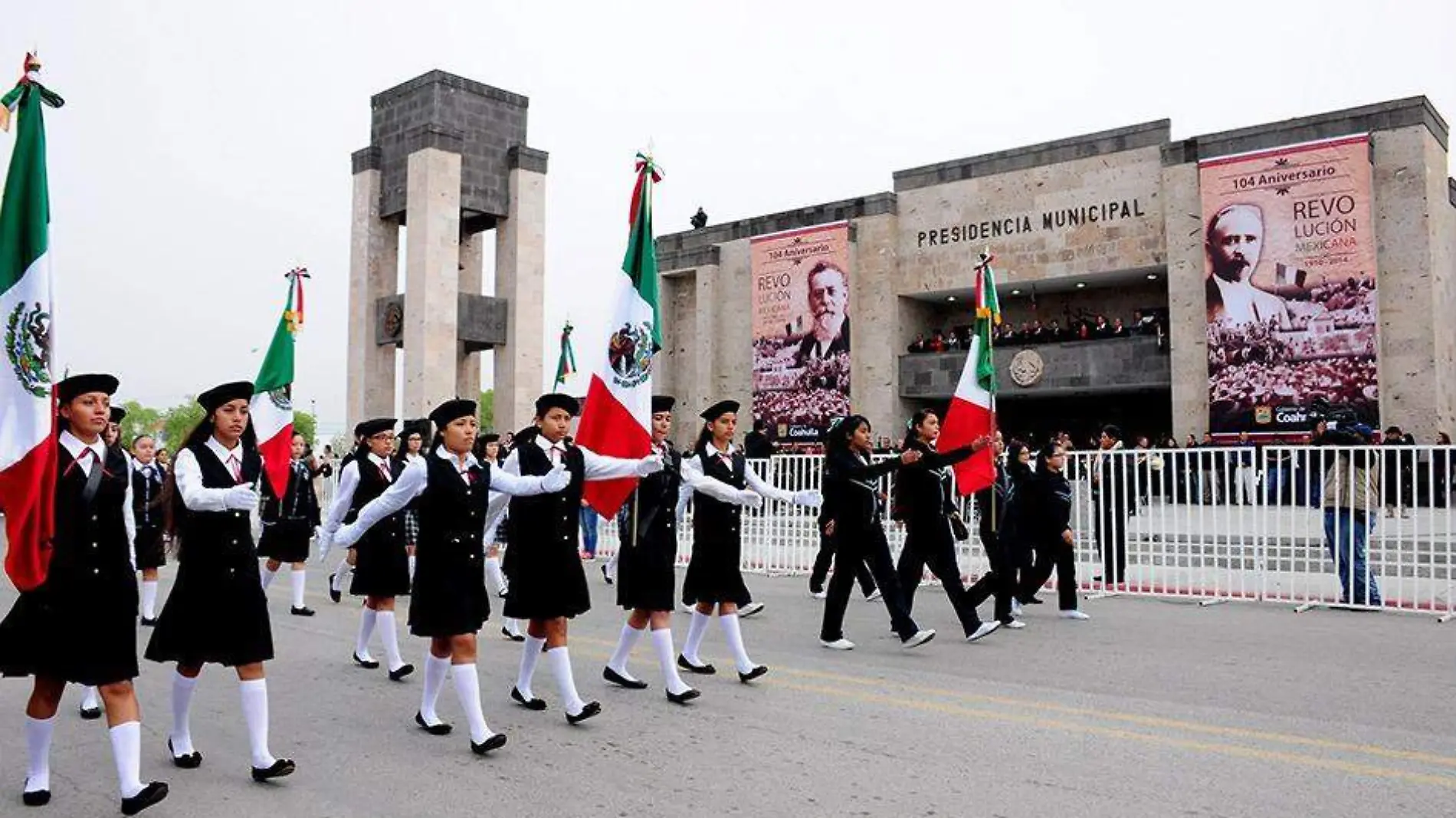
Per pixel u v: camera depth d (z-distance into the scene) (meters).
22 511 4.92
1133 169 28.97
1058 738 6.19
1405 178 24.89
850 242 33.12
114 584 5.12
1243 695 7.30
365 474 10.65
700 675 8.23
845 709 7.00
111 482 5.22
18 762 5.98
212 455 5.79
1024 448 11.36
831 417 32.66
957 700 7.24
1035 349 30.52
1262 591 12.04
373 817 4.95
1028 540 11.16
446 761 5.90
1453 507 13.00
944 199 32.25
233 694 7.73
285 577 15.55
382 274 34.00
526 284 33.34
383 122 33.97
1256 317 25.66
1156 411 33.00
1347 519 11.51
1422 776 5.36
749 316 35.75
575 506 6.93
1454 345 26.16
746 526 17.06
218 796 5.30
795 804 5.03
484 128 33.47
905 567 9.66
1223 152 26.77
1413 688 7.50
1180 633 9.97
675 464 7.76
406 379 31.23
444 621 6.07
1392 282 24.94
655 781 5.45
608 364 7.75
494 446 12.02
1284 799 5.01
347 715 7.09
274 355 12.12
